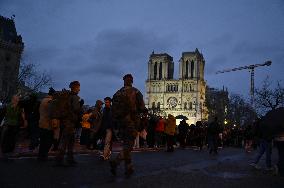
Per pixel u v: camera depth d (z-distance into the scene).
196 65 147.12
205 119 141.62
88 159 13.95
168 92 149.75
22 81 61.78
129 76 9.55
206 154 22.39
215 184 8.56
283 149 10.46
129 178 8.89
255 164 13.43
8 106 13.52
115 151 20.28
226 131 46.28
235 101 110.81
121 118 9.26
